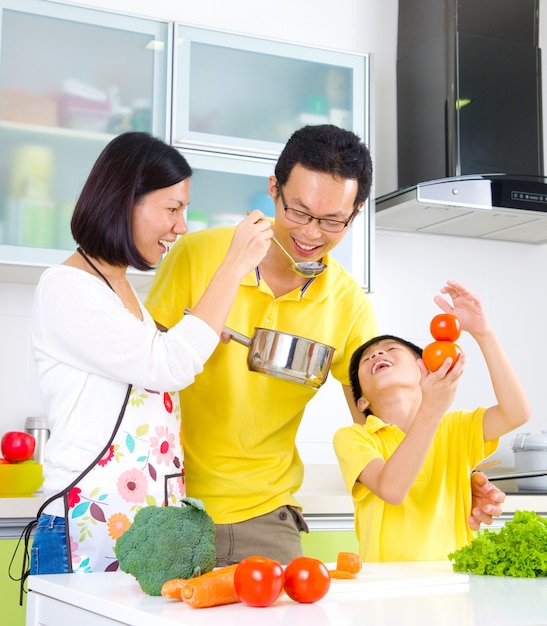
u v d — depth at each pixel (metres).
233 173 2.73
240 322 1.70
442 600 1.09
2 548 2.08
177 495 1.46
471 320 1.70
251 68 2.80
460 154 2.96
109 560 1.35
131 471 1.39
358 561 1.28
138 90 2.66
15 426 2.69
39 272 2.56
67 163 2.55
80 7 2.59
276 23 3.13
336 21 3.22
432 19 3.10
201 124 2.71
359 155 1.52
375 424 1.78
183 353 1.37
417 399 1.83
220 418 1.65
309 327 1.73
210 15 3.04
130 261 1.44
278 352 1.54
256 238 1.48
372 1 3.28
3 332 2.71
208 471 1.64
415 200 2.79
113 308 1.36
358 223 2.88
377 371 1.81
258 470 1.66
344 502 2.35
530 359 3.35
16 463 2.37
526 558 1.30
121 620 1.02
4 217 2.46
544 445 2.77
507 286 3.36
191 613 0.98
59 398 1.37
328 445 3.00
